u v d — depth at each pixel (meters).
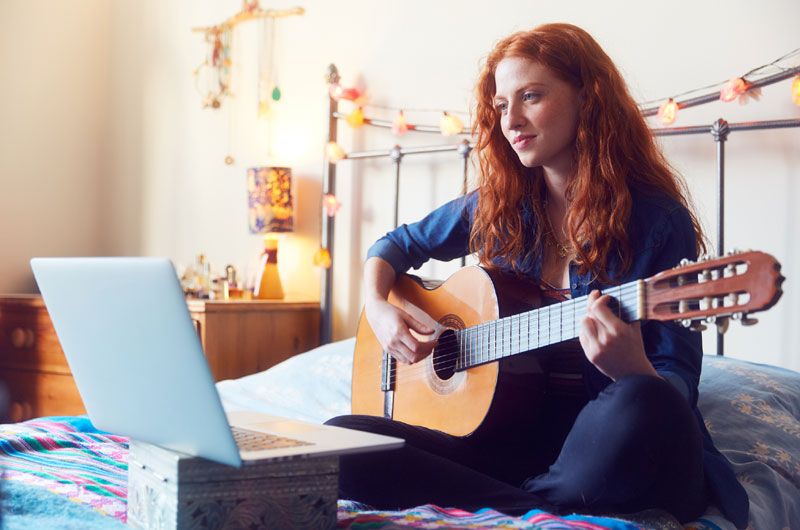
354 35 2.78
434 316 1.56
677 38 2.16
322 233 2.79
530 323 1.29
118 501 1.12
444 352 1.49
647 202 1.33
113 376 0.98
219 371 2.56
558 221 1.44
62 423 1.65
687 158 2.13
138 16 3.38
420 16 2.62
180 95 3.24
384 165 2.69
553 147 1.36
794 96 1.91
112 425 1.04
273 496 0.94
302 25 2.91
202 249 3.16
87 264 0.94
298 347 2.77
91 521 0.99
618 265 1.32
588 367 1.28
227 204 3.09
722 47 2.09
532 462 1.32
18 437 1.47
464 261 2.45
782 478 1.43
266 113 2.98
